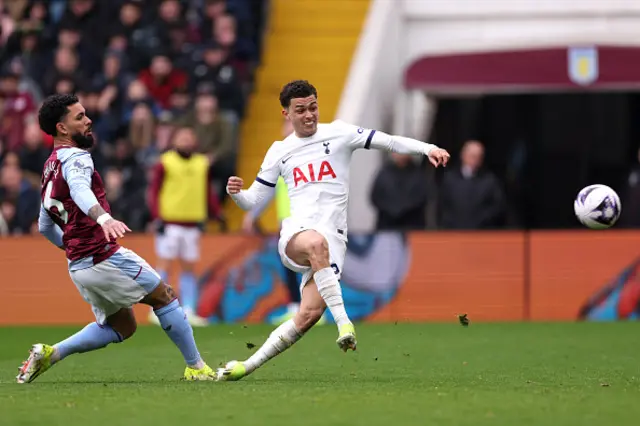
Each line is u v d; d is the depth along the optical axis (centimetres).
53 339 4825
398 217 5916
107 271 2831
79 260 2833
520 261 5597
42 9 7144
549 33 7475
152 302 2909
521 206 7525
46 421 2100
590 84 6962
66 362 3703
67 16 6994
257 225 6334
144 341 4544
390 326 5219
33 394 2494
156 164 5959
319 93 7244
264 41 7394
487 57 7038
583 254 5578
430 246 5628
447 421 2069
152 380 3020
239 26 6875
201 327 5312
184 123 6100
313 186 2947
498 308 5600
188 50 6731
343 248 2966
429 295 5628
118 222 2714
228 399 2372
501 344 4247
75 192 2741
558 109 7506
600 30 7450
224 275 5641
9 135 6638
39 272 5722
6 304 5725
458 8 7525
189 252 5547
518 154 7538
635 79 6944
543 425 2027
